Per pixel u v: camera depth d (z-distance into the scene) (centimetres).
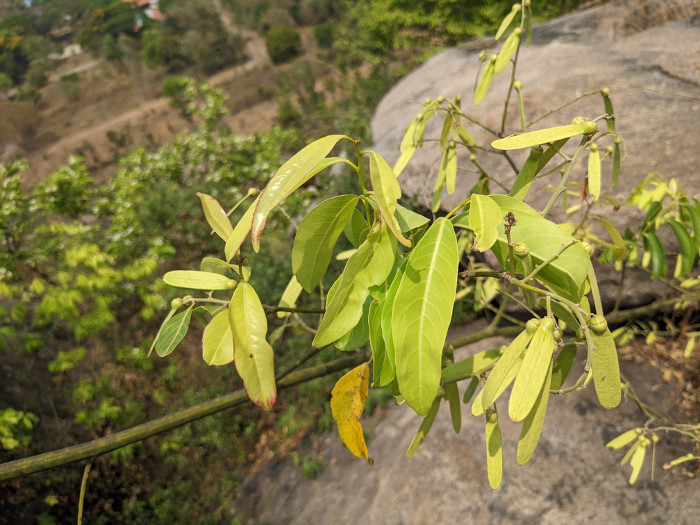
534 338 64
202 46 3647
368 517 342
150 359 486
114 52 4147
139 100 3303
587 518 276
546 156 87
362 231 77
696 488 266
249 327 77
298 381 120
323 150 63
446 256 64
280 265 495
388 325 66
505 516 296
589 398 324
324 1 4050
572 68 455
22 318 467
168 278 89
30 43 4550
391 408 413
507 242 71
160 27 4366
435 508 321
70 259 507
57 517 414
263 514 407
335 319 69
